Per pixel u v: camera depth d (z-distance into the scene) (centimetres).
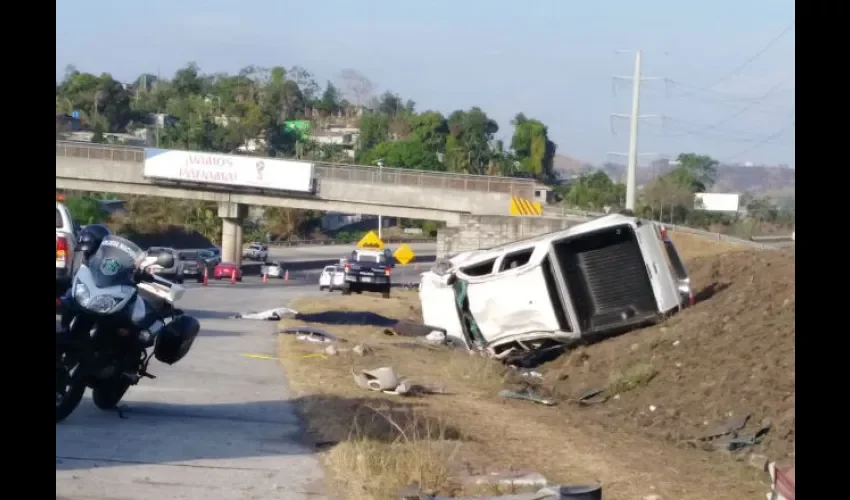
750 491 949
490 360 1767
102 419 1040
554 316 1872
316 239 10356
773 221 6256
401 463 866
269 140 11969
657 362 1602
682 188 6694
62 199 1537
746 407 1277
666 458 1100
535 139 11944
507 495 782
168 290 1052
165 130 10900
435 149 12031
